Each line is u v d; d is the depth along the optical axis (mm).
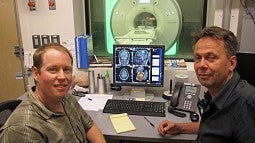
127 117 1687
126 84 2027
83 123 1517
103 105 1888
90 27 2533
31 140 1100
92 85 2121
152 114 1730
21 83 2982
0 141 1084
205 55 1093
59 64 1193
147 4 2361
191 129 1516
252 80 1753
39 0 2193
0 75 2998
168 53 2488
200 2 2385
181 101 1832
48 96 1220
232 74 1124
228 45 1072
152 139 1467
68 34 2250
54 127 1213
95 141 1492
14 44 2857
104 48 2543
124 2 2383
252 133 1011
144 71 1994
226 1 2100
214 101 1123
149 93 2125
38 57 1193
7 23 2793
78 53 2186
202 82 1138
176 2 2354
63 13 2209
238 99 1058
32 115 1147
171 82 2092
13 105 1617
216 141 1108
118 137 1500
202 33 1123
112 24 2455
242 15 2119
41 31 2271
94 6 2459
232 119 1060
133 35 2418
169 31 2420
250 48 2182
